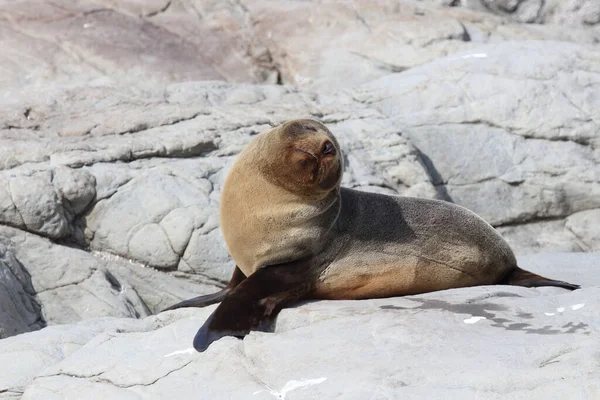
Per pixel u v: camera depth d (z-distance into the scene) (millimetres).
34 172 46688
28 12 68188
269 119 54312
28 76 62500
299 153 28234
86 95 55750
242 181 29875
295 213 29328
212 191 48594
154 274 47438
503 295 28891
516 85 60094
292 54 71312
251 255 30406
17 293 42906
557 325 24281
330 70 69938
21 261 44812
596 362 21125
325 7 74562
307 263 29797
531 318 25109
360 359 22859
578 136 58812
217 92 58812
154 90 58406
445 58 64375
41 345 28672
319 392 21719
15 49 64500
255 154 29766
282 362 23500
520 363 21625
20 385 27141
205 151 51375
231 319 27078
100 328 29938
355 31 72125
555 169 58312
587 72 61031
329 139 28328
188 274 47406
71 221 47375
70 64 64000
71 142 49781
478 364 21750
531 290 29625
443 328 24438
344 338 24266
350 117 56938
